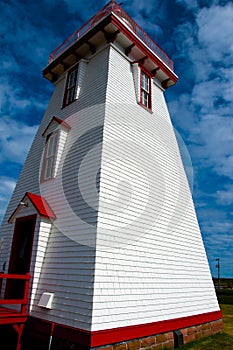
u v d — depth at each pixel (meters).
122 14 10.09
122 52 9.93
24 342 6.31
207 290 9.31
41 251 6.95
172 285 7.61
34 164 9.73
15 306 7.06
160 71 11.40
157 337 6.40
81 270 5.88
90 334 4.99
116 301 5.75
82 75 9.91
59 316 5.75
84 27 10.51
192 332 7.68
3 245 8.70
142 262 6.88
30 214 7.67
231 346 7.25
